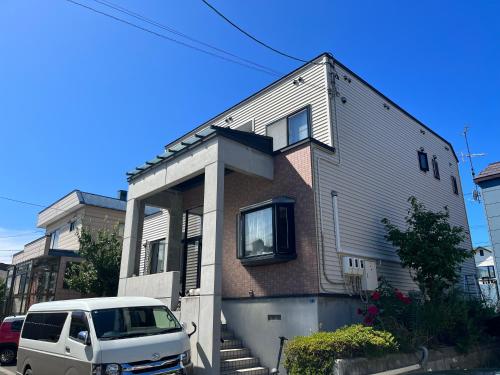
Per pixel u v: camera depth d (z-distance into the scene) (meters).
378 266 10.89
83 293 16.48
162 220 15.95
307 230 9.43
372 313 8.71
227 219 11.57
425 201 14.31
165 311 7.60
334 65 11.90
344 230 10.13
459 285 14.81
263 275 10.01
